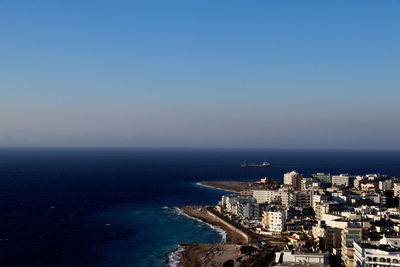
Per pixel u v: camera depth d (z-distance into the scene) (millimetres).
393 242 186500
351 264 192250
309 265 160625
